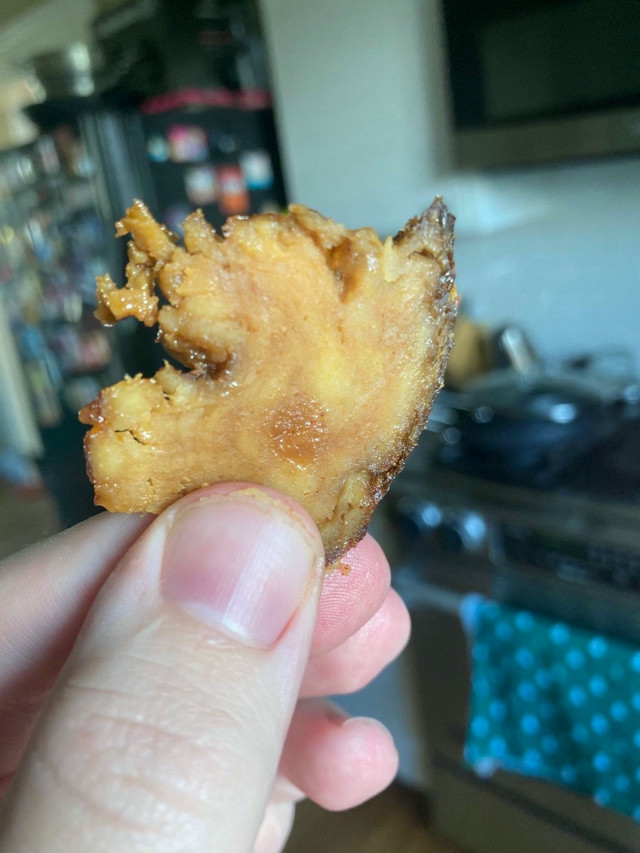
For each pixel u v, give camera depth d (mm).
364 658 119
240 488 65
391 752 116
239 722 57
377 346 64
